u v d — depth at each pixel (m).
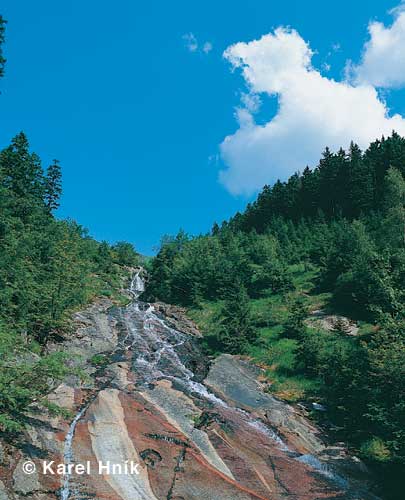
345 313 44.91
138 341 42.75
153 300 65.25
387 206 57.44
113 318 48.53
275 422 28.09
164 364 37.56
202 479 19.94
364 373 27.11
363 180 84.94
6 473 17.08
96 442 21.34
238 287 54.09
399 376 23.34
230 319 45.41
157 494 18.56
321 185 97.88
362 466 23.61
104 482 18.64
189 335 48.16
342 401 28.91
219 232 119.56
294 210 102.44
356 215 85.19
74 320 41.41
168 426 24.41
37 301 34.44
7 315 30.47
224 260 64.00
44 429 20.89
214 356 42.06
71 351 34.81
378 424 24.95
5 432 19.25
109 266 78.25
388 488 21.72
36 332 33.72
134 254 104.00
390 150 89.81
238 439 24.45
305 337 36.66
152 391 29.45
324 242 67.06
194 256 72.31
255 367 37.78
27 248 40.06
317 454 24.95
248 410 29.97
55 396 24.95
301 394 32.75
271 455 23.45
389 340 27.05
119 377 31.34
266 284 57.72
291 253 72.44
